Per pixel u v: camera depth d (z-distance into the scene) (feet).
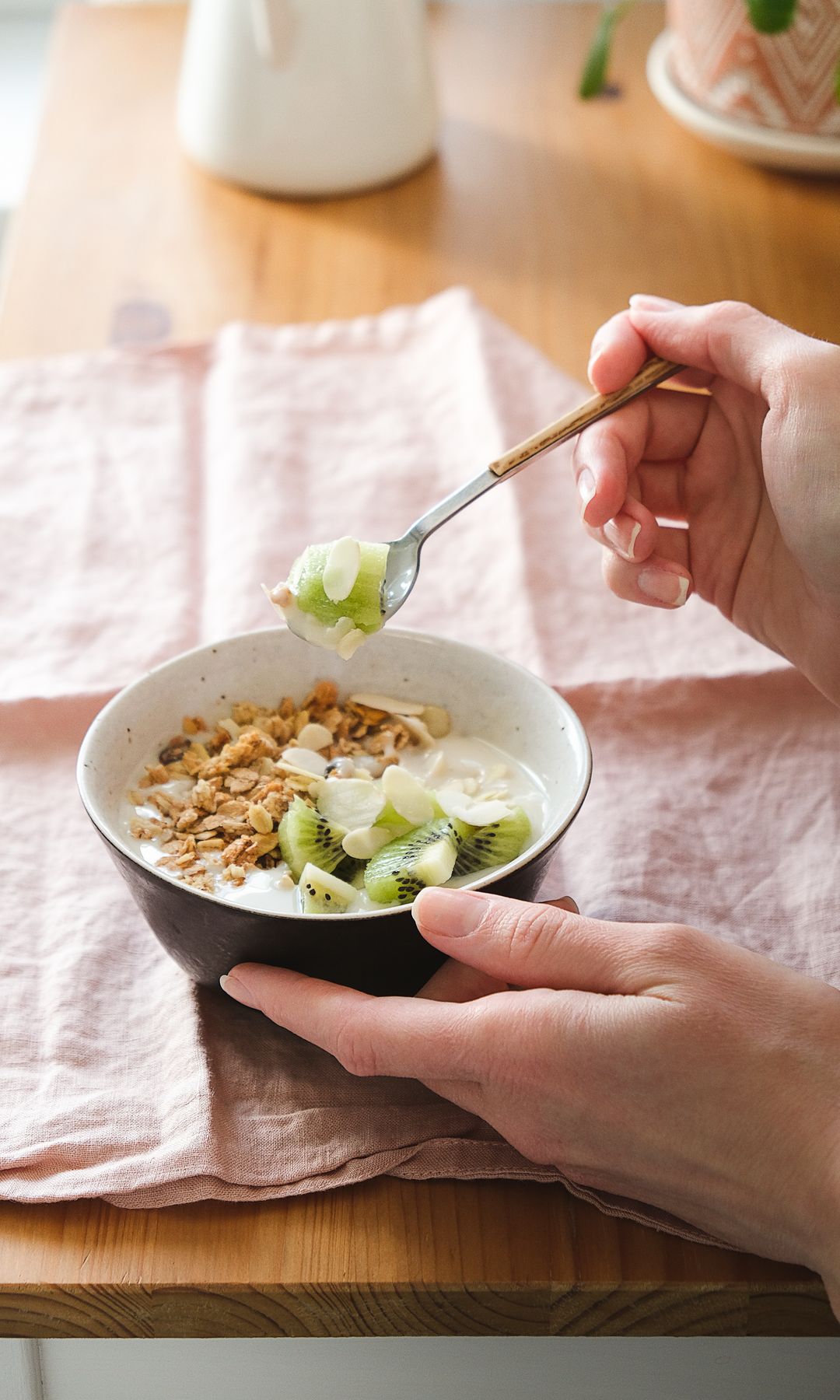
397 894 2.48
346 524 3.22
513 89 4.40
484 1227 2.41
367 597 2.61
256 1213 2.42
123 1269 2.37
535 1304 2.38
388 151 3.87
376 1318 2.39
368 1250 2.39
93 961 2.63
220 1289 2.37
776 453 2.67
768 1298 2.38
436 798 2.57
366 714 2.73
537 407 3.39
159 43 4.61
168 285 3.69
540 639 3.05
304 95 3.77
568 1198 2.43
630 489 2.92
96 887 2.72
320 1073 2.52
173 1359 2.47
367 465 3.33
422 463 3.33
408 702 2.75
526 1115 2.37
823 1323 2.39
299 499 3.27
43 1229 2.40
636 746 2.89
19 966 2.63
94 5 4.81
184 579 3.15
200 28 3.82
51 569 3.16
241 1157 2.44
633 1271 2.38
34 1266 2.37
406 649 2.73
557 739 2.64
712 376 2.86
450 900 2.41
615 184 3.94
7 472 3.32
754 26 3.29
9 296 3.65
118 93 4.35
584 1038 2.33
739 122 3.85
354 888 2.53
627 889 2.68
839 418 2.62
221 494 3.28
